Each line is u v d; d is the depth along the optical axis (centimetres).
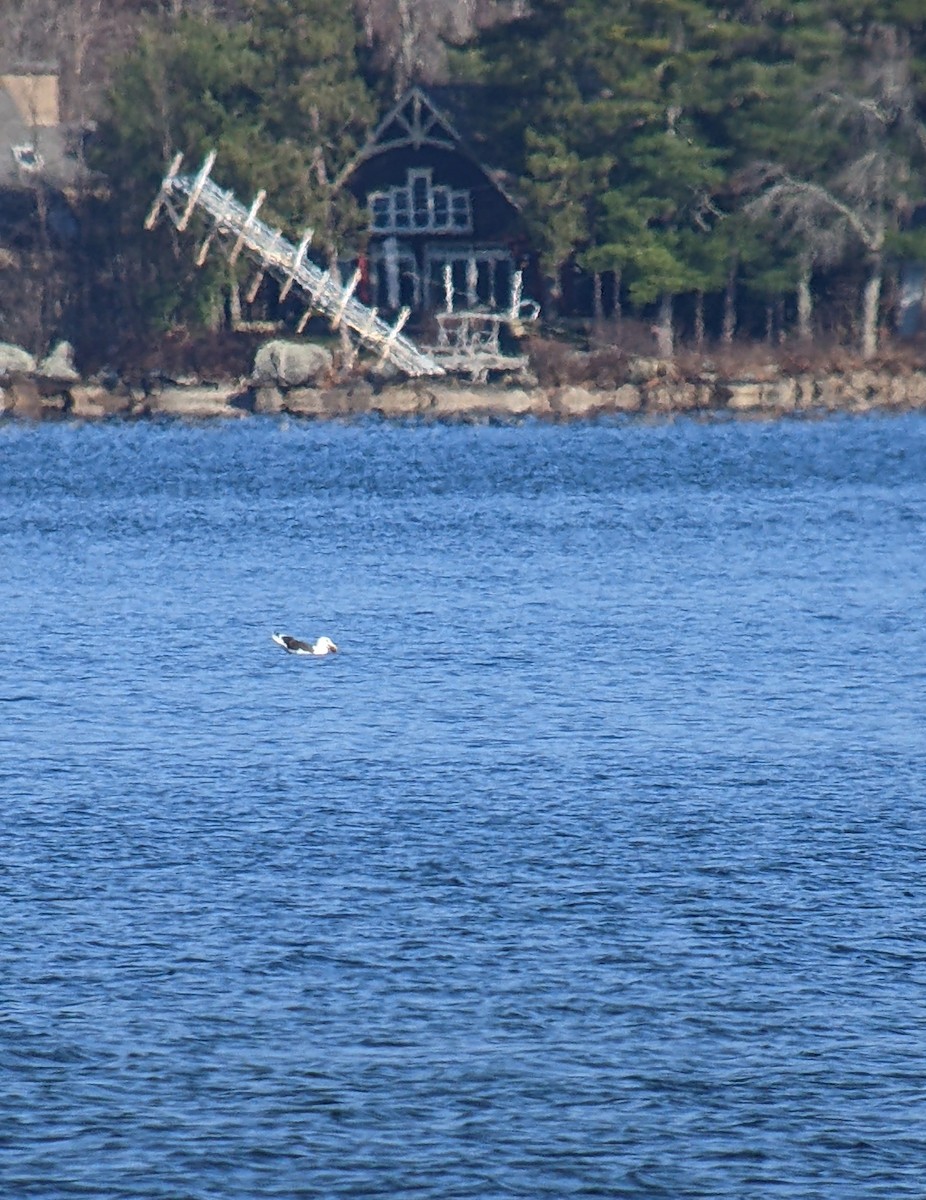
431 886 2916
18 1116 2205
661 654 4834
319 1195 2061
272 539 7338
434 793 3456
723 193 11900
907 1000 2494
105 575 6444
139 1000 2494
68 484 9194
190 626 5366
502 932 2722
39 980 2552
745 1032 2403
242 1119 2205
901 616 5422
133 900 2855
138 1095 2252
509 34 12125
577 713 4125
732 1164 2120
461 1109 2227
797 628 5234
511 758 3719
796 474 9300
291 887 2914
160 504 8450
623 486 8919
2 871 2981
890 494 8575
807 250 11688
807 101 11400
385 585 6156
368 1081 2284
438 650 4922
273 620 5462
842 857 3050
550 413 11675
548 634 5162
